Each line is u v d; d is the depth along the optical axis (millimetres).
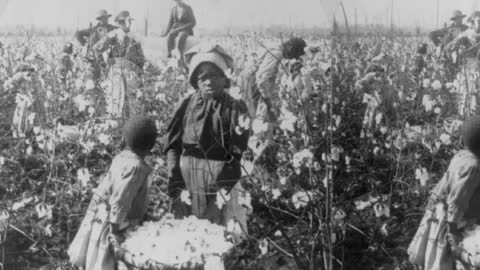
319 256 3396
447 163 3914
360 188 3740
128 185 2836
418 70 4109
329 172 3449
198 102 3289
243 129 3260
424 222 3152
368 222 3574
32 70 4047
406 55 4094
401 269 3303
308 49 3471
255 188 3506
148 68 3613
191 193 3332
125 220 2924
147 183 2980
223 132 3270
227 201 3287
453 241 3004
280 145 3498
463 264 2982
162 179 3570
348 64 3713
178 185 3350
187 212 3354
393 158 3873
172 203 3355
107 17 3740
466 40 4184
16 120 4102
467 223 3107
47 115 4008
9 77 4121
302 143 3490
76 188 3670
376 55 3906
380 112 3887
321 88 3508
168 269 2744
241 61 3381
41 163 3928
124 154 2949
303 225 3541
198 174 3301
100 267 2812
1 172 3840
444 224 3047
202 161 3293
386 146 3869
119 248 2824
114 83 3725
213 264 2787
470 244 2961
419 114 4121
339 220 3457
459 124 3965
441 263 3053
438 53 4152
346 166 3619
